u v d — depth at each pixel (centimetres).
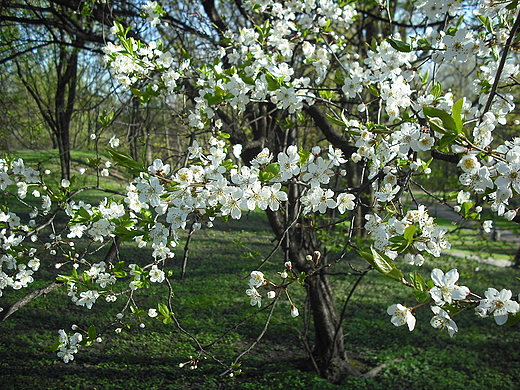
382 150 201
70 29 552
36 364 571
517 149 140
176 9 528
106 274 268
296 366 600
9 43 659
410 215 175
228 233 1439
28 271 274
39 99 1044
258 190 176
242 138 433
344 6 308
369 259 138
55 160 1045
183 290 888
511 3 181
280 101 233
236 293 884
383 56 226
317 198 198
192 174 177
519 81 207
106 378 555
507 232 1622
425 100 188
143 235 220
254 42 291
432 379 562
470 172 146
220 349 659
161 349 648
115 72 259
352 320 785
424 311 838
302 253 487
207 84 253
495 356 635
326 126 379
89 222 253
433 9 187
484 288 927
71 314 729
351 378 555
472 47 189
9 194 267
